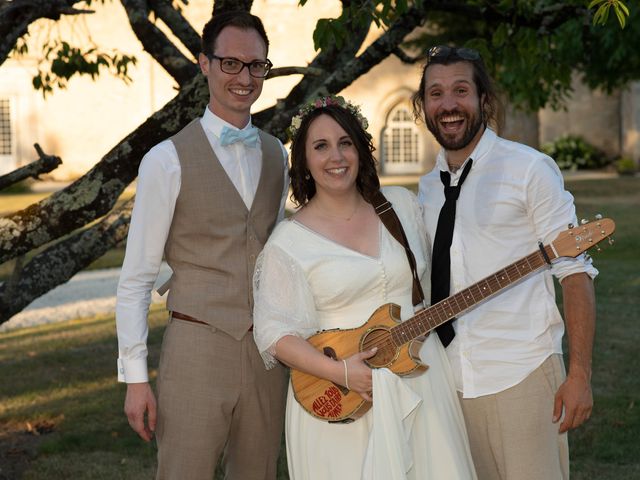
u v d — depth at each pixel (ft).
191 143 10.23
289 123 13.52
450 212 9.90
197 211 10.12
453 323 9.90
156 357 23.53
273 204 10.68
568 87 26.09
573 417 9.32
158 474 10.28
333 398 9.47
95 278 38.60
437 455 9.45
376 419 9.12
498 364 9.69
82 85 90.12
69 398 19.97
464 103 9.69
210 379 10.00
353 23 12.81
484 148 9.87
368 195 9.89
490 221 9.68
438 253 9.92
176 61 15.16
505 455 9.72
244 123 10.51
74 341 25.98
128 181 12.80
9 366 23.09
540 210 9.56
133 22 15.20
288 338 9.36
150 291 10.33
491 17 16.58
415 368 9.29
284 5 87.45
